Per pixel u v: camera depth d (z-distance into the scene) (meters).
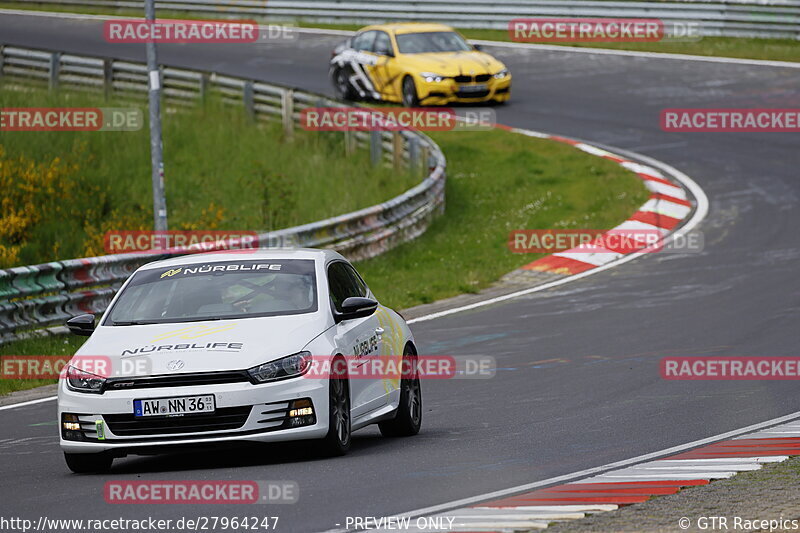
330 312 32.22
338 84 115.00
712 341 49.09
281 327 31.05
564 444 32.12
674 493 25.12
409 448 32.62
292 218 87.06
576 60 126.25
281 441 29.33
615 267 67.94
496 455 30.75
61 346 53.78
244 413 29.08
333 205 87.75
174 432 29.06
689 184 86.06
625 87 114.56
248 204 90.88
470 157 97.62
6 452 35.28
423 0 141.50
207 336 30.48
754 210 78.50
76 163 94.75
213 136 101.00
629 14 132.25
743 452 29.89
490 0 137.88
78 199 90.19
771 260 66.19
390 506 24.77
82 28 154.38
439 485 26.86
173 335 30.69
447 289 65.50
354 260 71.62
